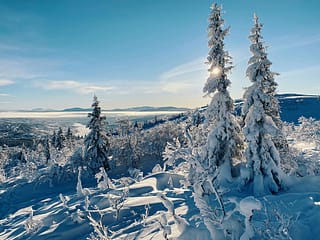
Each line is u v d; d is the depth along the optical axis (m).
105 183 26.78
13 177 71.06
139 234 12.62
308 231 8.66
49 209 26.16
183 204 17.27
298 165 24.38
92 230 16.59
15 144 145.00
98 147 49.09
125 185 26.58
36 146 119.31
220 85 23.69
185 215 13.90
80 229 17.05
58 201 29.47
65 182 48.56
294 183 21.23
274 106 23.56
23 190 47.06
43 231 18.25
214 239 7.44
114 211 18.33
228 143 23.39
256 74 22.00
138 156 57.66
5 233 22.34
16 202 41.69
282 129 23.58
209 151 23.19
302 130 55.25
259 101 21.45
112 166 54.16
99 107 49.00
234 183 22.05
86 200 19.58
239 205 6.91
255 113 21.25
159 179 30.27
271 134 20.86
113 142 58.34
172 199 19.44
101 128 48.91
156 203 19.19
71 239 16.17
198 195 7.76
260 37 22.19
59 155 62.97
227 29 23.80
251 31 22.36
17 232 20.95
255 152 21.02
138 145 59.03
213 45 24.08
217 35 23.77
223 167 22.91
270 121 21.25
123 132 72.12
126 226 15.62
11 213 33.69
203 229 8.14
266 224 7.82
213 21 23.98
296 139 52.00
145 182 28.91
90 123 48.84
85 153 48.56
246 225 7.01
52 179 48.91
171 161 11.79
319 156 27.62
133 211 17.80
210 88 23.72
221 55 23.73
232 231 7.37
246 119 21.97
